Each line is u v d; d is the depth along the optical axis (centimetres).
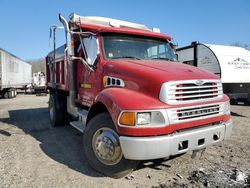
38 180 427
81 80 603
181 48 1343
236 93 1193
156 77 401
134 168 440
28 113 1190
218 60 1161
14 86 2467
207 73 464
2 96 2303
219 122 455
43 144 639
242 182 410
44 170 470
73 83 629
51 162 511
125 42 551
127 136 380
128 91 423
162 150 374
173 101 387
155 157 373
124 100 392
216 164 496
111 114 404
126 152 380
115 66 475
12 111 1273
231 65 1184
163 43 607
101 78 506
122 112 384
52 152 575
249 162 507
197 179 425
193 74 428
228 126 458
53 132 770
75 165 494
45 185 409
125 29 556
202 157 534
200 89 420
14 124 904
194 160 516
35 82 3331
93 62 530
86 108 608
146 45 574
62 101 828
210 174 445
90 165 467
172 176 442
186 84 402
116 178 432
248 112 1171
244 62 1225
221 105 451
